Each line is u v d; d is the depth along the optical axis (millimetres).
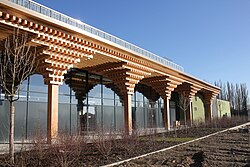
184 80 29469
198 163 9227
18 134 16172
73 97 20141
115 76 20875
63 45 14008
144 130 19469
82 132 15484
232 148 12398
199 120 30734
